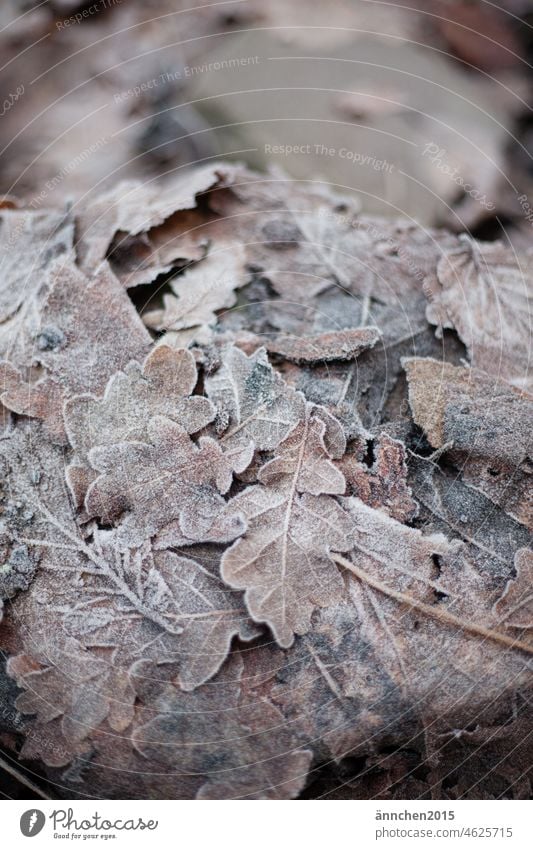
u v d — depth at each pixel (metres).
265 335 0.51
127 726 0.46
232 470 0.47
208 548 0.47
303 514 0.47
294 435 0.48
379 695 0.46
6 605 0.47
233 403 0.49
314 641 0.46
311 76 0.66
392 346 0.51
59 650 0.47
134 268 0.52
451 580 0.47
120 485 0.47
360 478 0.48
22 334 0.50
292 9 0.69
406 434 0.49
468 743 0.47
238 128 0.63
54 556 0.47
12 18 0.68
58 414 0.49
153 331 0.51
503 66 0.67
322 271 0.53
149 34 0.68
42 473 0.48
